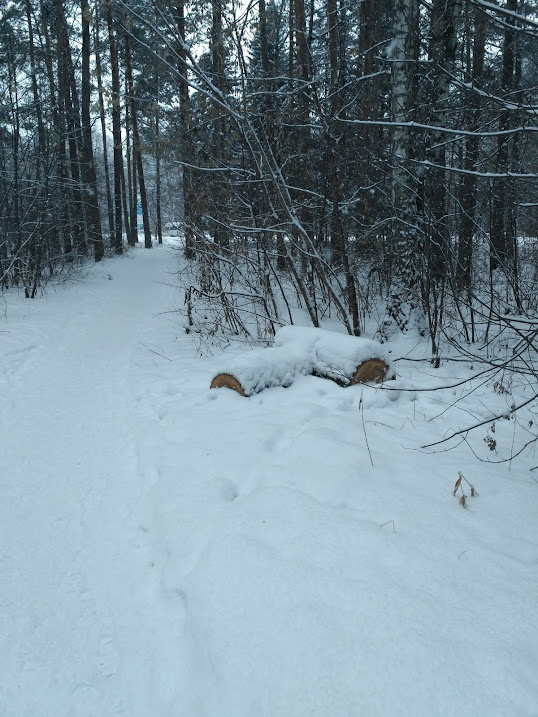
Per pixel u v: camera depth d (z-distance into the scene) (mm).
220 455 4109
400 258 7652
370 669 2008
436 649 2070
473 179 7129
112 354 8492
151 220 42281
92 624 2646
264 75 7434
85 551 3252
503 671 1960
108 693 2256
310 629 2232
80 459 4570
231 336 9281
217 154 8359
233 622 2346
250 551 2789
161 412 5363
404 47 6922
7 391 6445
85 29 19500
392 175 7445
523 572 2553
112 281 18406
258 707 1946
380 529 2936
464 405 5199
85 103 20609
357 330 7312
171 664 2350
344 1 9367
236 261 8578
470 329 8109
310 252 7477
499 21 3510
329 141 6938
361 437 4289
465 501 3264
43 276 16469
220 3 5766
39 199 14891
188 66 5633
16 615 2711
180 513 3338
